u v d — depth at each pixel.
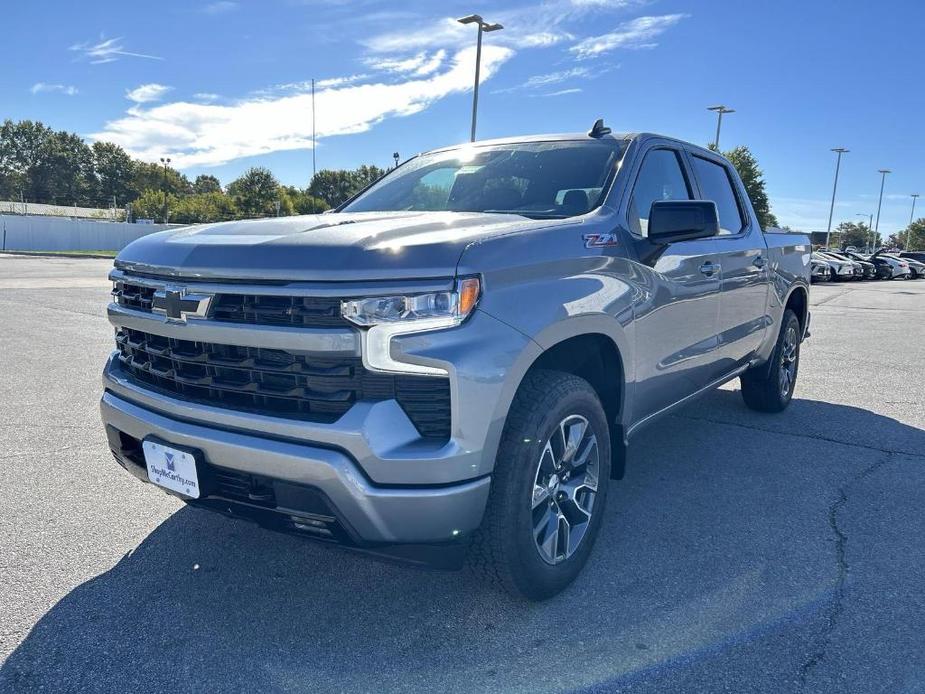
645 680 2.26
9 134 106.50
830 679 2.26
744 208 4.77
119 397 2.83
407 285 2.21
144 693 2.19
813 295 21.66
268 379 2.37
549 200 3.32
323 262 2.24
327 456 2.20
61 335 8.78
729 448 4.65
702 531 3.37
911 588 2.83
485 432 2.29
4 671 2.29
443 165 3.90
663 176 3.79
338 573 2.96
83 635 2.50
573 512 2.84
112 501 3.68
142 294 2.70
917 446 4.71
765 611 2.66
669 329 3.44
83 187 109.19
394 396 2.25
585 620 2.61
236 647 2.44
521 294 2.45
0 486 3.86
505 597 2.76
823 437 4.91
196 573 2.95
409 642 2.47
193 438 2.43
